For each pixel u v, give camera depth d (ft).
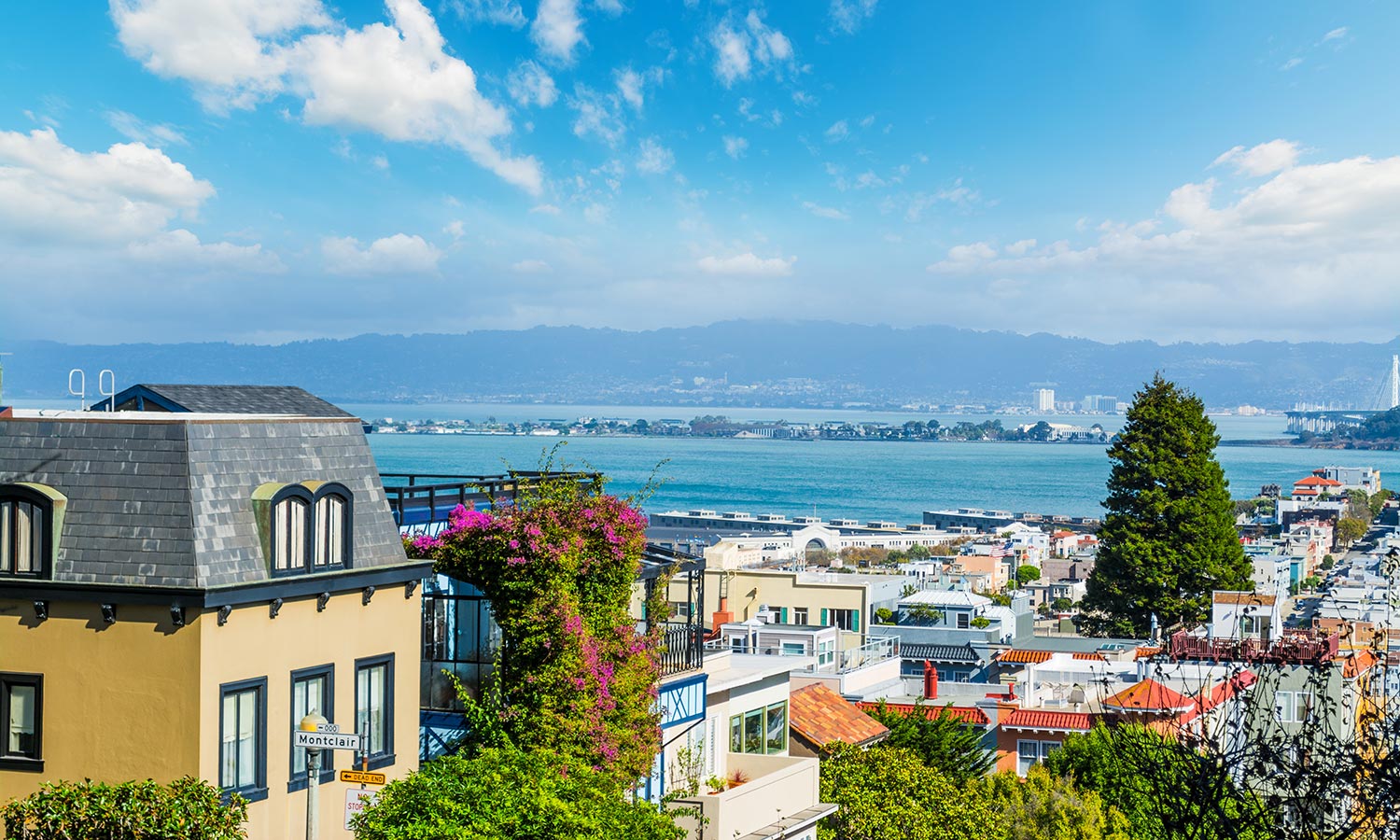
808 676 174.70
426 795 73.46
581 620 88.69
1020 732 189.88
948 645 305.32
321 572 79.77
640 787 101.65
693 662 108.99
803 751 131.23
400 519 99.40
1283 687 123.95
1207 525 291.99
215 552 74.43
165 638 72.49
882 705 154.71
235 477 77.30
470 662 94.99
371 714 83.05
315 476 82.28
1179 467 294.66
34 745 73.97
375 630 83.20
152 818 68.03
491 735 87.35
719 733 115.75
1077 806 133.80
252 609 75.05
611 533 90.74
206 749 72.08
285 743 76.84
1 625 74.49
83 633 73.46
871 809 121.19
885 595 362.94
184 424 75.61
